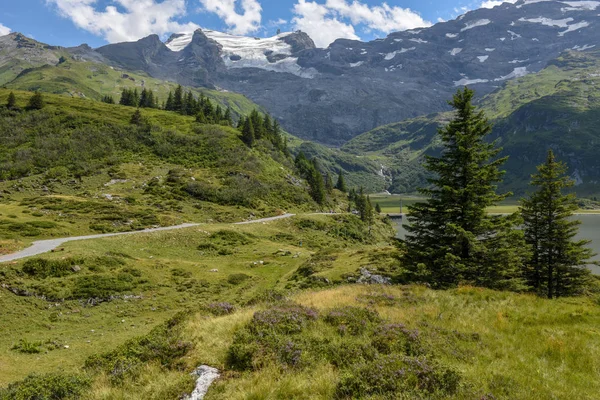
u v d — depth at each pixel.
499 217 27.52
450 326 14.12
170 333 13.59
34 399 10.07
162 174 98.38
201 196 91.50
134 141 115.94
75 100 151.12
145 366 11.20
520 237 27.27
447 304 17.34
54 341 24.53
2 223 52.16
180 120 149.50
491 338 12.95
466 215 27.19
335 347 10.64
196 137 126.94
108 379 10.91
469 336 12.83
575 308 16.05
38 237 50.06
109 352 13.46
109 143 110.56
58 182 84.50
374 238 106.25
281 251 61.91
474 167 27.19
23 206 65.75
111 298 33.59
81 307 31.53
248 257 58.22
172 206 81.06
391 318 14.40
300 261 56.03
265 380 8.91
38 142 102.31
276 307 14.47
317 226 93.12
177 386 9.19
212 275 45.19
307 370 9.45
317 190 129.50
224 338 11.81
